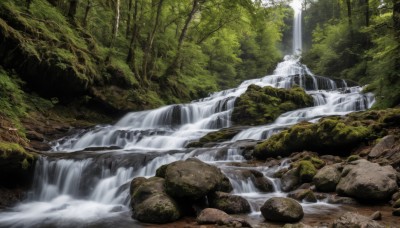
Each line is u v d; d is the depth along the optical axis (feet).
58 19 54.34
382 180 20.66
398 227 15.78
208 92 86.22
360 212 19.03
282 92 57.67
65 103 53.16
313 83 78.23
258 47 125.08
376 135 29.40
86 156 31.45
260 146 32.50
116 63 62.44
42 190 28.32
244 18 87.35
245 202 20.40
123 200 24.23
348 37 90.58
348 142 28.84
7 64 43.55
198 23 88.38
